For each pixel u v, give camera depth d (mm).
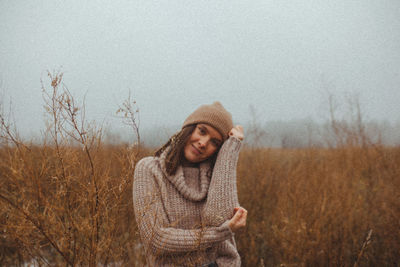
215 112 1375
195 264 1210
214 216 1247
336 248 2227
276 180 3611
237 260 1377
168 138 1498
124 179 1096
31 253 1063
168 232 1122
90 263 997
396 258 2225
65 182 1030
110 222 1096
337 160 4055
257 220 3070
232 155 1373
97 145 1106
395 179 3117
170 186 1328
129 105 1113
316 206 2438
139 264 1081
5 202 998
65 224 1022
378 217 2740
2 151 1037
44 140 1014
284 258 2215
